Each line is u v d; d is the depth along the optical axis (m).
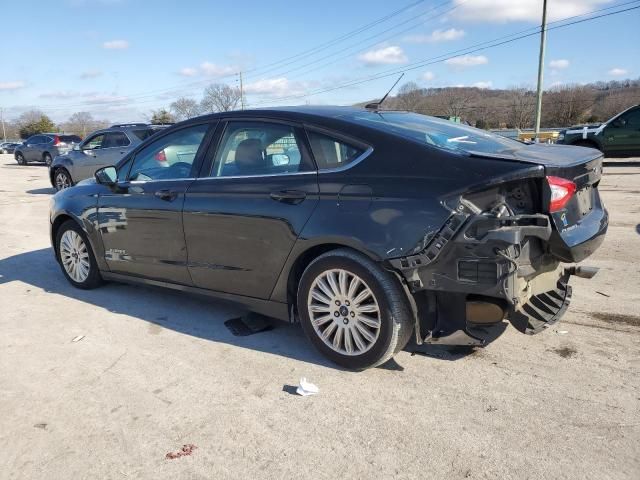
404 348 3.81
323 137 3.57
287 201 3.60
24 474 2.61
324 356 3.64
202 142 4.22
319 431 2.88
